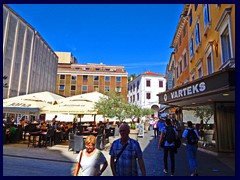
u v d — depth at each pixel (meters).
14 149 10.43
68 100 12.66
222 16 9.47
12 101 12.14
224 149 10.40
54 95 14.20
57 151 10.34
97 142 10.89
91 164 3.77
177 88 10.84
